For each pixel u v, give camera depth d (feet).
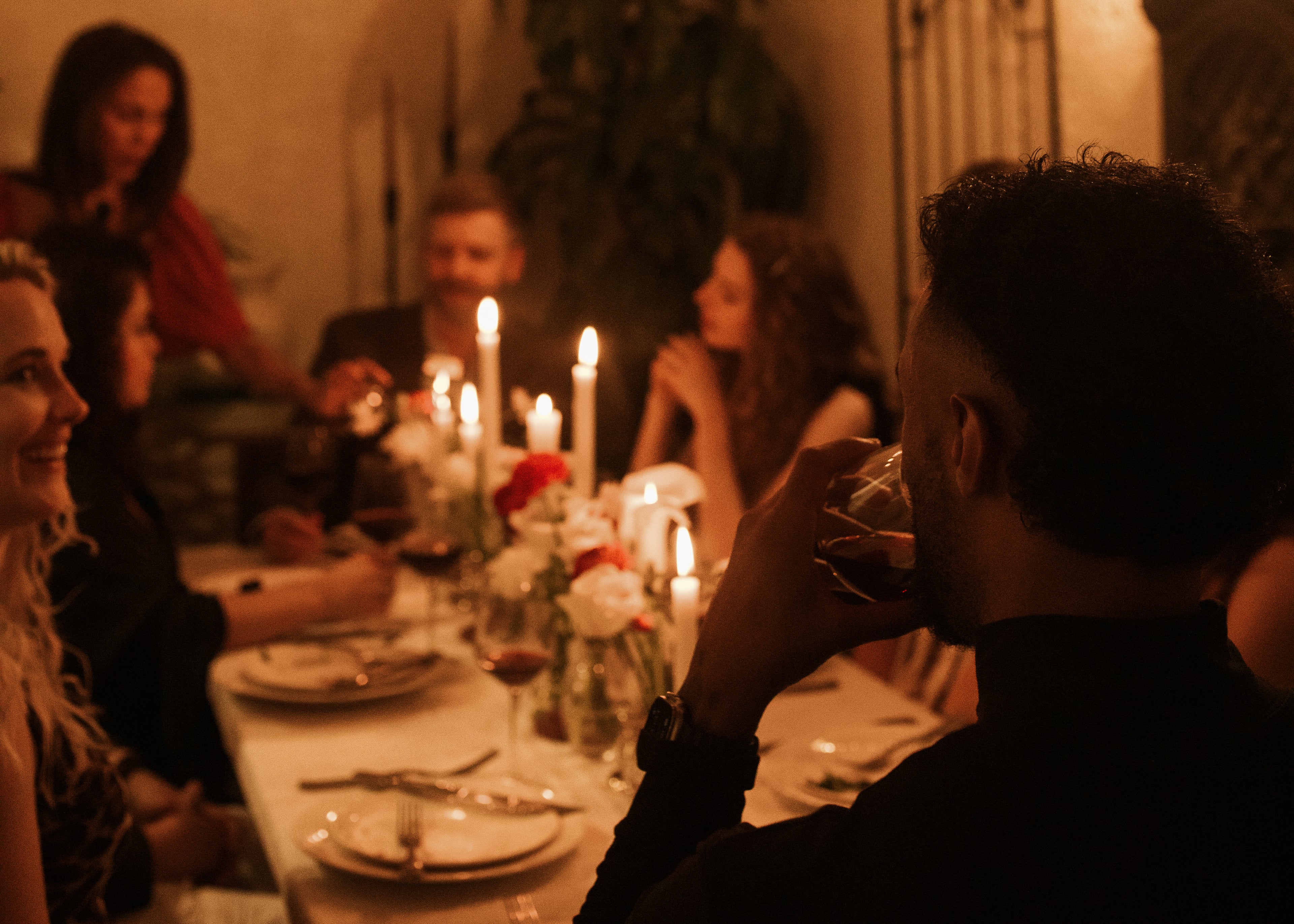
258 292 13.87
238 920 5.26
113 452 6.62
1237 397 1.67
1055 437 1.68
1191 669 1.76
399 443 7.34
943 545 1.93
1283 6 7.10
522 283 15.21
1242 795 1.71
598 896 2.27
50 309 3.89
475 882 3.73
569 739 5.02
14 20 13.38
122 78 9.39
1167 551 1.71
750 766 2.32
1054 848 1.69
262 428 12.96
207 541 12.79
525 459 5.19
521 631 4.50
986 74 10.38
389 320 11.01
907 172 11.79
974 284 1.79
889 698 5.56
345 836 3.89
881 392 8.84
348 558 7.95
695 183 13.57
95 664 6.16
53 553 5.95
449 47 14.87
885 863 1.75
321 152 14.64
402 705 5.52
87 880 4.21
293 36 14.39
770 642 2.30
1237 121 7.54
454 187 10.43
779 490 2.40
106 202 9.74
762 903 1.81
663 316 13.61
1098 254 1.69
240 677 5.77
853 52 12.83
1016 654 1.79
